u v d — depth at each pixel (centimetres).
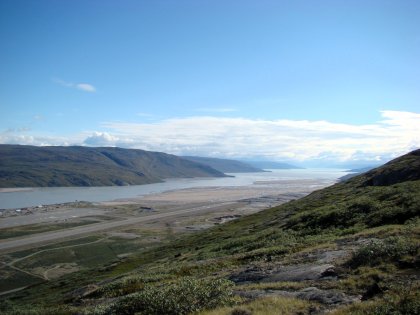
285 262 2359
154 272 3547
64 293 4953
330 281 1678
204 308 1588
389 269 1636
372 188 5628
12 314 2762
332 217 4106
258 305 1436
